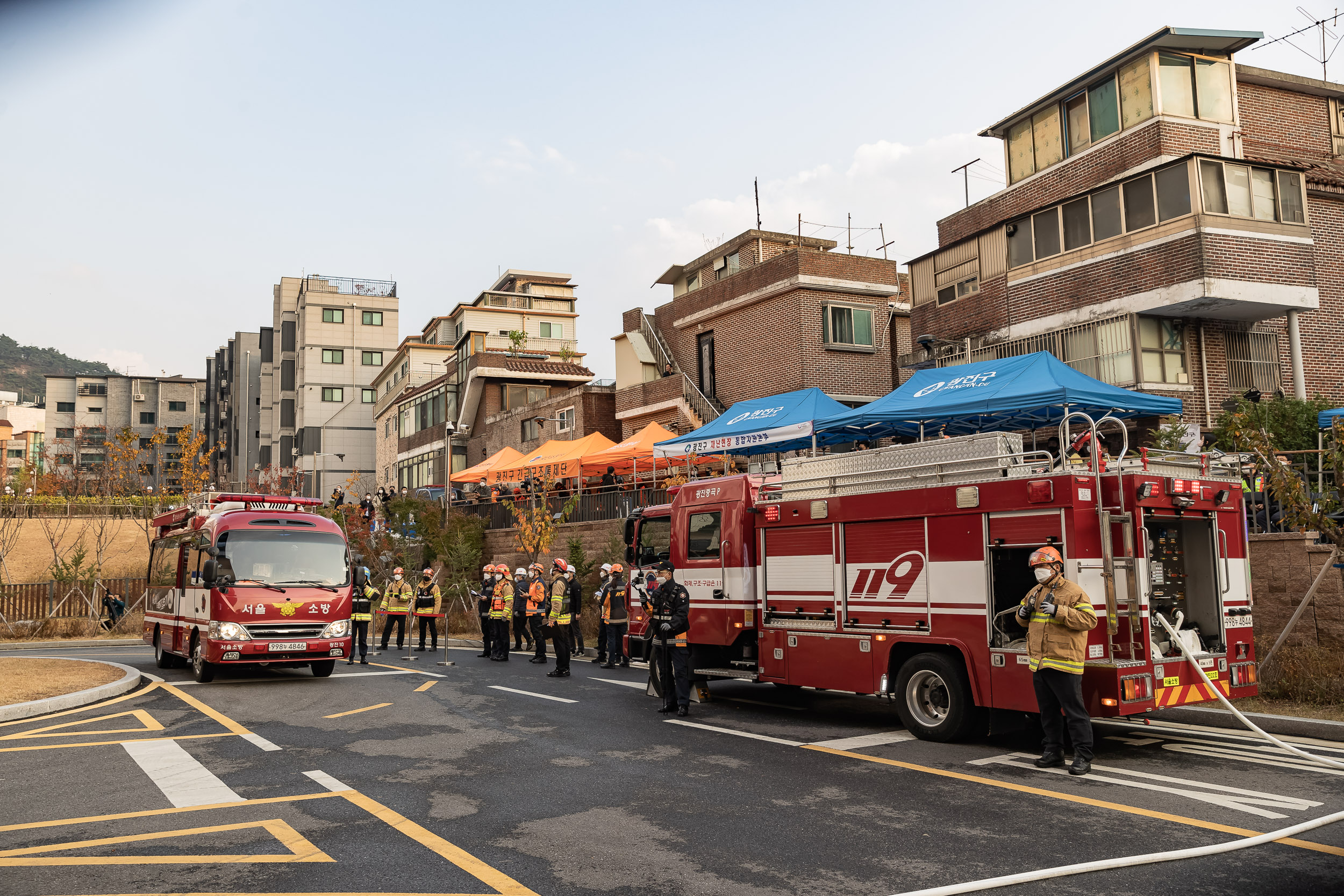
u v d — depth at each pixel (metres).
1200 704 10.36
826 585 10.54
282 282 80.12
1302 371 20.20
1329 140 23.97
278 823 6.32
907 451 9.75
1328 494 12.40
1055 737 8.02
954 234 26.75
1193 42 21.20
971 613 8.96
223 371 103.69
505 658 18.42
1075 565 8.09
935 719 9.40
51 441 114.25
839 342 29.08
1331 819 6.23
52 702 11.77
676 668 11.12
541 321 65.75
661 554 13.97
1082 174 22.84
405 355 60.81
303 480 69.69
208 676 14.59
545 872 5.29
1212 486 8.91
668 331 35.31
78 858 5.55
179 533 17.05
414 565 31.03
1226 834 5.93
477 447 46.69
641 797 7.04
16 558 36.41
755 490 11.88
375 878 5.17
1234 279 18.95
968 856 5.54
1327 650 11.18
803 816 6.45
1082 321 21.22
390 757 8.64
